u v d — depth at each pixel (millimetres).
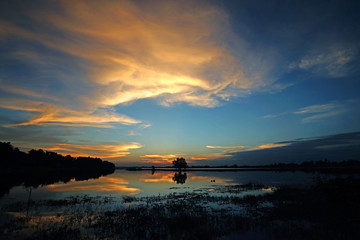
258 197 22766
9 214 15906
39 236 11148
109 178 58000
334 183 22859
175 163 118500
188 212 16656
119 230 12273
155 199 23047
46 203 20625
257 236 11234
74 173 85375
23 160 105312
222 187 33812
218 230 12258
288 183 36750
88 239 10867
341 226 12586
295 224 13180
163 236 11344
